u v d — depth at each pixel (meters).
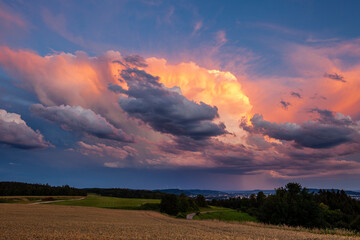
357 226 53.31
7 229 29.16
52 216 55.78
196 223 49.19
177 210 111.94
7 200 129.88
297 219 56.88
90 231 29.05
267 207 61.66
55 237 23.23
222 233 29.94
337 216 71.94
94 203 134.12
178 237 25.34
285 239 24.55
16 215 54.91
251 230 34.56
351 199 110.38
